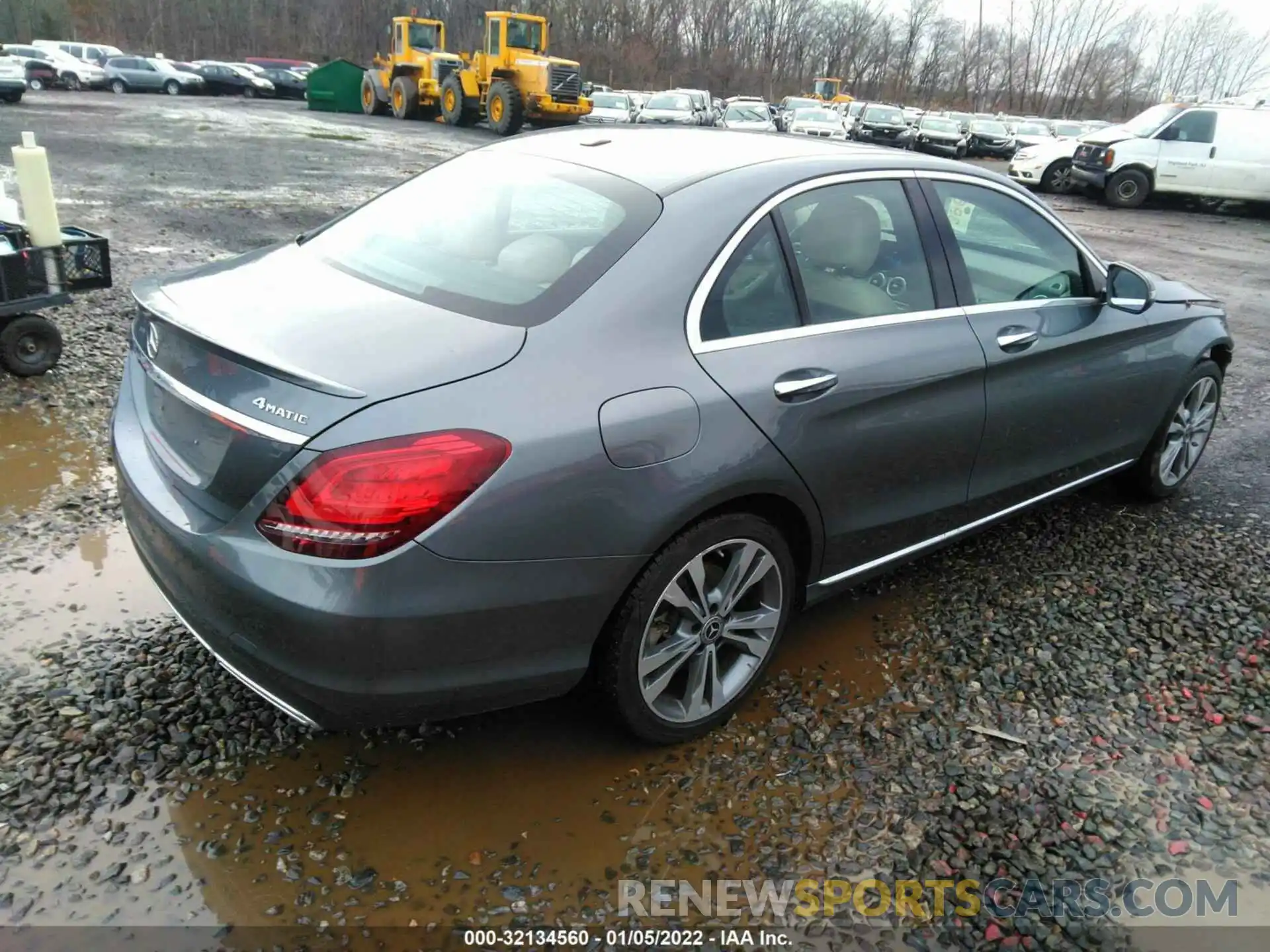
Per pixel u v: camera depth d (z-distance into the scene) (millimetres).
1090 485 4145
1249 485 4820
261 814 2352
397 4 81500
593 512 2217
